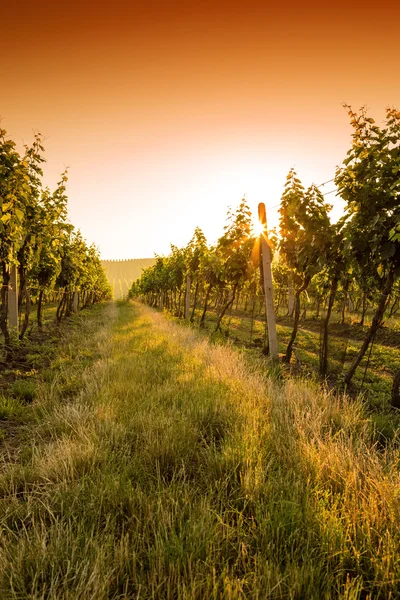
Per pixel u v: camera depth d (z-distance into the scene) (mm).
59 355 8516
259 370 6516
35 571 1884
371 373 7887
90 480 2631
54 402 4680
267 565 1809
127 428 3660
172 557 1911
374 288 6789
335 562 1972
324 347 7180
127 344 9680
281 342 13258
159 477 2725
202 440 3580
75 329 15109
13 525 2309
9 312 9406
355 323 17422
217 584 1655
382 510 2297
